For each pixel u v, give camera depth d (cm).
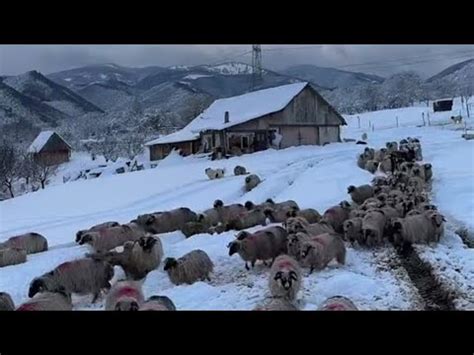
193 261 1353
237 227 1991
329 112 5875
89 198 3328
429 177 2767
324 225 1673
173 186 3481
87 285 1256
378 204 1928
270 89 6147
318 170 3488
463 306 1080
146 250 1430
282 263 1159
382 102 17588
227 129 5209
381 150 3775
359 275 1295
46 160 7669
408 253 1545
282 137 5488
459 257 1442
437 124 7556
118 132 13562
